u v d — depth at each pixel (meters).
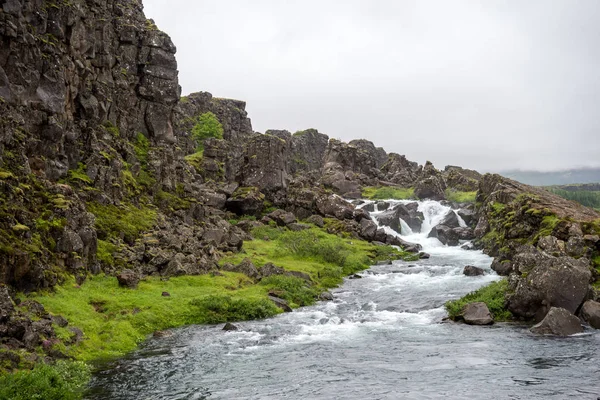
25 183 35.03
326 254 55.72
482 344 26.47
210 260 45.50
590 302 30.03
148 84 61.06
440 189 111.06
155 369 23.52
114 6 59.22
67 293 31.72
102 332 28.31
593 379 20.42
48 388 19.19
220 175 88.69
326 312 36.25
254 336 29.55
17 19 40.03
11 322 23.06
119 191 48.91
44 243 32.81
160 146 61.44
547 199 59.19
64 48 47.12
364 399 19.09
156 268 40.94
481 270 49.16
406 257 64.25
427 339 28.05
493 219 68.69
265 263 49.91
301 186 87.06
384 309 36.78
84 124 49.12
